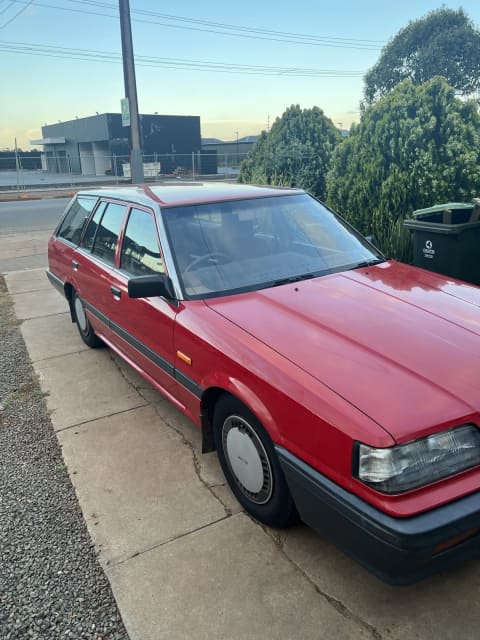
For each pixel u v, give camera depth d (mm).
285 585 2348
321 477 2115
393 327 2611
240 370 2521
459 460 1982
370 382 2172
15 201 24453
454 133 6535
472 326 2637
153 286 3100
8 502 3027
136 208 3883
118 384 4457
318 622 2166
